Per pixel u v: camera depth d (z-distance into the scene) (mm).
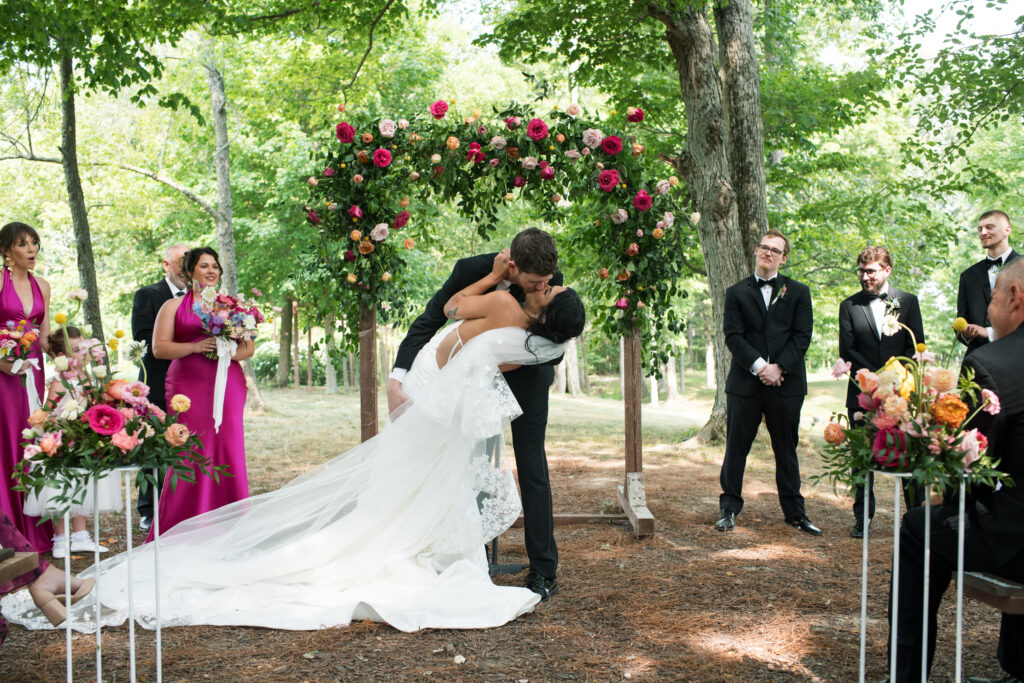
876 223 12656
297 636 3336
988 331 4895
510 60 9914
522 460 3898
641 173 5301
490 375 3676
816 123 11227
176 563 3840
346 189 5062
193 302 4504
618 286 5348
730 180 9016
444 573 3875
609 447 9492
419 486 3971
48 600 3320
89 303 7441
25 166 15906
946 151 10352
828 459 2555
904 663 2631
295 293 17094
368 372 5133
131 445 2424
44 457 2469
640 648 3215
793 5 13492
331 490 4078
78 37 6953
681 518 5590
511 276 3875
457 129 5086
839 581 4148
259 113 15742
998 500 2451
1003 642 2795
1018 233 15055
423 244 5664
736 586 4047
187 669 2953
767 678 2920
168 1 8602
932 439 2287
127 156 16844
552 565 3898
